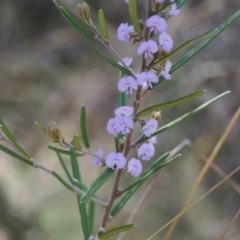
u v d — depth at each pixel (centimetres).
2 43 204
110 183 150
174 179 154
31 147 170
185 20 160
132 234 142
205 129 155
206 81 157
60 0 178
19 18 208
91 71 192
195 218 146
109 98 182
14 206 145
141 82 62
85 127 64
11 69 197
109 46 63
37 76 194
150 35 63
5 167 159
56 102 184
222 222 145
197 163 153
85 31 63
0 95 183
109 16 189
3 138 66
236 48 153
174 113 161
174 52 62
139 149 64
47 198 152
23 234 141
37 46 205
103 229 68
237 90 152
